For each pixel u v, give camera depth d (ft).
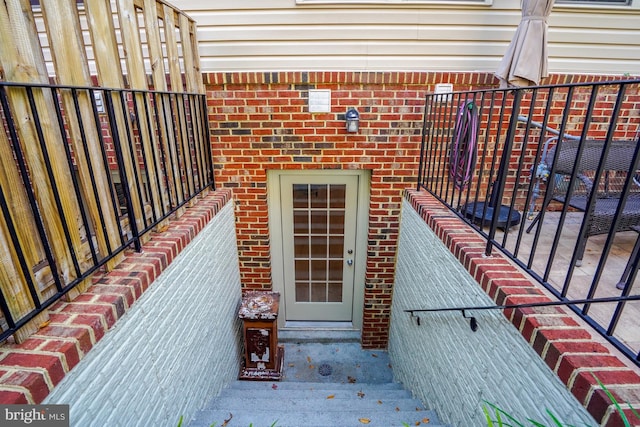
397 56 9.52
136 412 4.79
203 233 7.68
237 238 11.21
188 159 8.16
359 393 9.39
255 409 7.64
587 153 7.31
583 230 3.75
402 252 10.44
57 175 4.08
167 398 5.78
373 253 11.35
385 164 10.22
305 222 11.63
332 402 8.20
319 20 9.21
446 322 6.77
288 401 8.12
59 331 3.71
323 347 12.69
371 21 9.23
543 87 4.33
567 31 9.48
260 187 10.53
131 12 5.82
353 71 9.48
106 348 4.12
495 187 8.27
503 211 8.45
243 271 11.70
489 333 5.03
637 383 3.18
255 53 9.47
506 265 5.43
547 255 6.82
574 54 9.66
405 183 10.41
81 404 3.70
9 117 3.25
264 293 11.10
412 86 9.52
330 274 12.41
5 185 3.43
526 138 4.80
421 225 8.48
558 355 3.55
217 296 8.83
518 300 4.44
